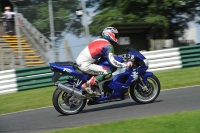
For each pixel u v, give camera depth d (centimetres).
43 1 2948
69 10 2877
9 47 3009
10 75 2298
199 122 1058
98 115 1360
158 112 1315
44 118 1405
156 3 3522
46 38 2923
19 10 2977
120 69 1427
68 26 2855
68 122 1288
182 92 1708
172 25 4094
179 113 1201
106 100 1422
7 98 2019
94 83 1377
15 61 2872
